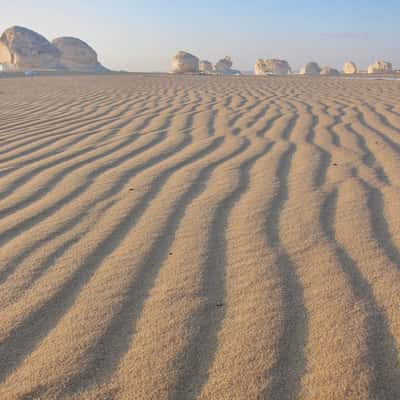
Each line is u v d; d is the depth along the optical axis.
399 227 2.35
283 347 1.47
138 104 7.90
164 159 3.95
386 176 3.26
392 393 1.27
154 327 1.61
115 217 2.68
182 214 2.69
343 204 2.73
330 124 5.33
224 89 10.51
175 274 1.98
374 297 1.72
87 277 1.99
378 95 8.32
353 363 1.38
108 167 3.76
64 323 1.66
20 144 4.74
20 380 1.38
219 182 3.25
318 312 1.65
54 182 3.40
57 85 13.45
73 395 1.31
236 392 1.30
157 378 1.37
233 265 2.04
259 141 4.50
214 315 1.67
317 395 1.27
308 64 64.31
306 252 2.13
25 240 2.41
